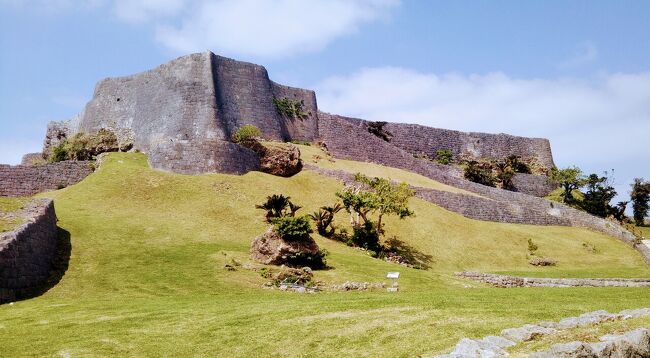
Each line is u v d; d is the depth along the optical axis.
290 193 59.47
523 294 25.25
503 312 17.88
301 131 83.88
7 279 25.78
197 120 69.88
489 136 109.31
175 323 19.91
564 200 90.31
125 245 37.38
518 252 58.31
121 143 74.69
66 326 19.98
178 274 31.53
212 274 31.94
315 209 56.94
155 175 56.25
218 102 72.12
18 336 18.72
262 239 36.81
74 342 17.86
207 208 51.09
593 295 25.02
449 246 56.16
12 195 58.69
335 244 49.06
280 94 84.31
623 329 13.00
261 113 77.44
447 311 18.48
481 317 17.20
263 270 33.41
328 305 21.34
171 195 52.88
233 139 71.00
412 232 57.44
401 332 16.22
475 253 55.88
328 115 86.75
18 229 28.45
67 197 50.03
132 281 29.89
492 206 71.06
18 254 27.23
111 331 19.09
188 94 71.25
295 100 85.69
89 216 44.06
